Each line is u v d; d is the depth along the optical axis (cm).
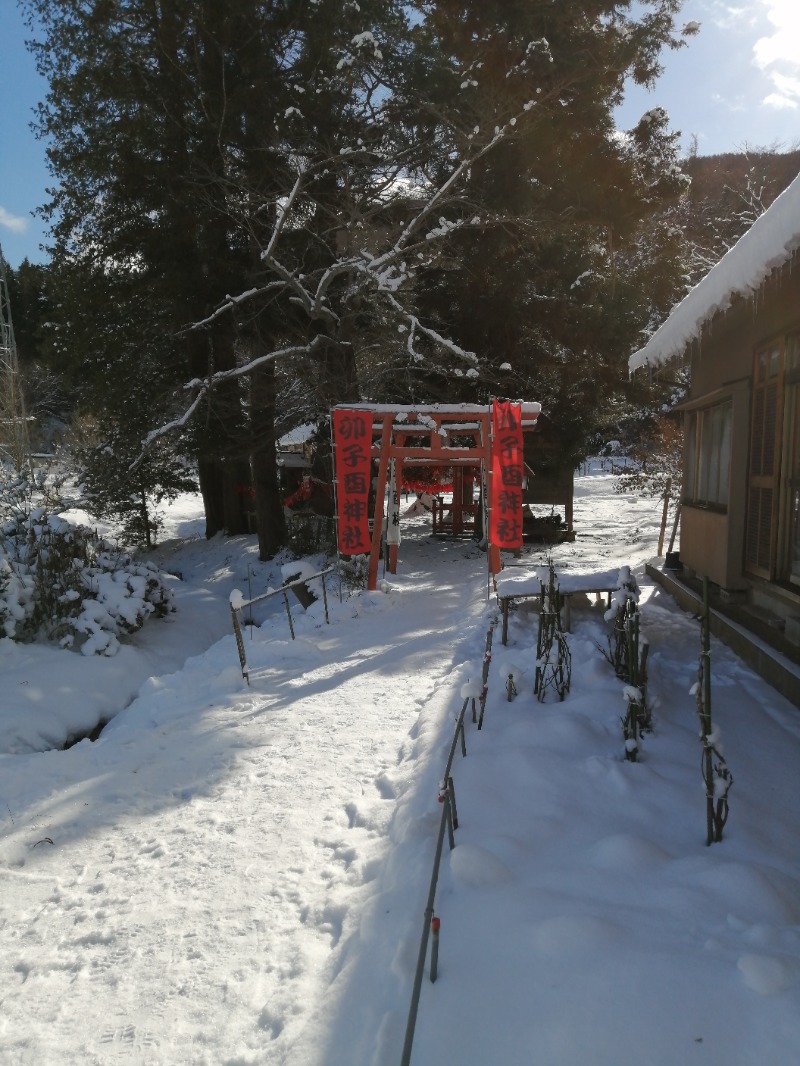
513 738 416
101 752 537
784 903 249
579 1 1363
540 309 1484
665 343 726
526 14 1305
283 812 393
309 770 446
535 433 1581
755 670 564
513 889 265
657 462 1889
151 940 291
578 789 351
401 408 1045
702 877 261
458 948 238
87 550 1080
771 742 426
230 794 425
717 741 306
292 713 567
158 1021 244
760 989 197
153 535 2352
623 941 225
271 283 1262
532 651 589
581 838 309
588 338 1480
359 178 1366
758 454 652
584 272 1437
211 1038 234
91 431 2492
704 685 319
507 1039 196
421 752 427
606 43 1373
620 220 1468
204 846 364
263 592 1532
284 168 1352
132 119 1400
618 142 1483
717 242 2486
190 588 1481
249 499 2245
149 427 1599
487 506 1287
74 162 1514
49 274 1719
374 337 1539
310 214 1454
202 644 1091
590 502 2430
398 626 876
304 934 282
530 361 1554
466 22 1388
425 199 1402
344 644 809
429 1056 196
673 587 869
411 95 1318
